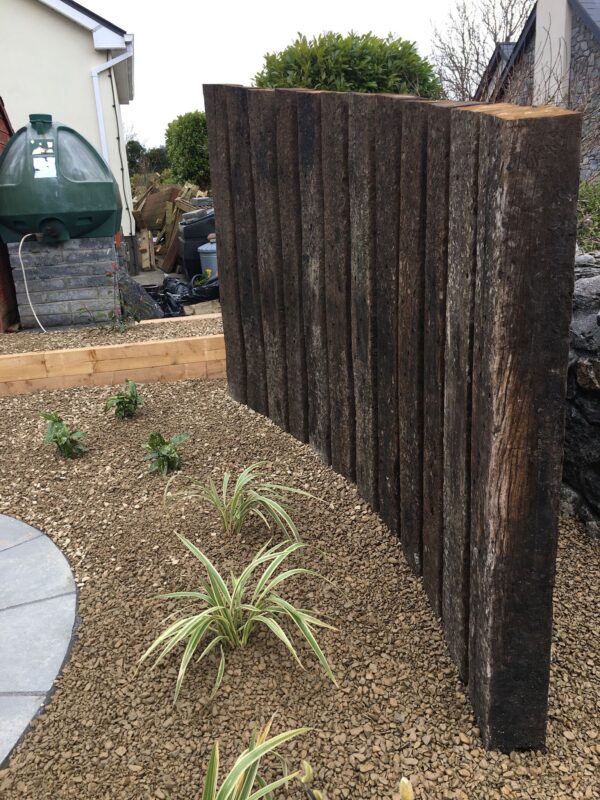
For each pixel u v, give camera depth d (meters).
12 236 5.90
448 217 1.91
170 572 2.69
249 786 1.57
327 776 1.83
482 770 1.84
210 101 3.85
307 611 2.38
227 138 3.78
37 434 4.00
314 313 3.24
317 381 3.34
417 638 2.29
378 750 1.90
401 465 2.54
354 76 6.97
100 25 10.55
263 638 2.31
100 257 6.09
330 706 2.05
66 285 6.10
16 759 1.93
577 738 1.96
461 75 7.48
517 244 1.48
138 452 3.68
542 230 1.47
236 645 2.27
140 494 3.28
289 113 3.14
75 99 11.01
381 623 2.37
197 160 18.16
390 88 7.13
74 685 2.19
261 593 2.42
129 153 28.11
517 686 1.83
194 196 15.35
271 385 3.86
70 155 5.82
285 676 2.16
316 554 2.73
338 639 2.30
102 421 4.10
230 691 2.11
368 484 2.96
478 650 1.90
